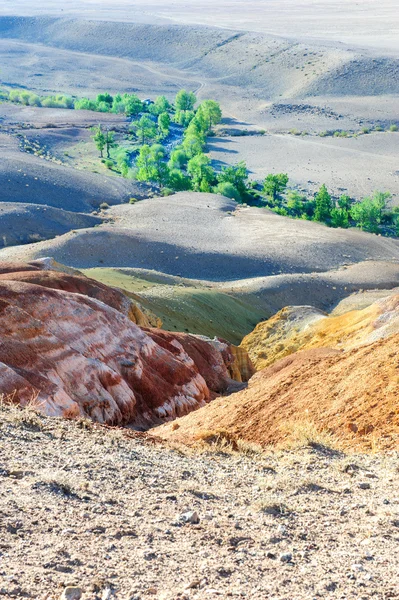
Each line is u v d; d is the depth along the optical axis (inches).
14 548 257.3
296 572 265.3
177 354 1379.2
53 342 927.0
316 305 4057.6
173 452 490.0
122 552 269.0
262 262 4731.8
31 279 1476.4
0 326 876.6
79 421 522.3
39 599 218.8
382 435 558.3
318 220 6624.0
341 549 297.1
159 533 295.4
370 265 4768.7
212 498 365.4
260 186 7839.6
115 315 1179.9
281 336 2674.7
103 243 4618.6
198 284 3956.7
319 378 772.0
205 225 5610.2
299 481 408.5
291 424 680.4
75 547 266.8
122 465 406.3
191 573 255.3
